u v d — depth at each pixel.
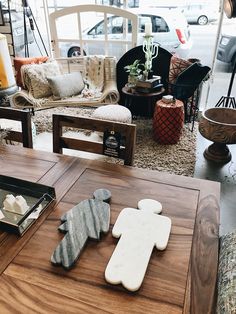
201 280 0.67
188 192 0.98
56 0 3.52
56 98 3.10
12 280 0.66
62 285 0.65
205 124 2.36
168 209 0.89
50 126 3.20
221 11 2.79
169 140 2.76
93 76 3.33
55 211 0.89
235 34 3.34
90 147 1.27
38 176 1.07
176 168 2.38
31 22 3.65
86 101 3.03
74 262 0.70
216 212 0.88
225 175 2.33
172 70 3.01
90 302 0.61
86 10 3.31
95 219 0.83
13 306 0.60
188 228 0.82
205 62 3.58
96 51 3.61
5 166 1.14
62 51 3.73
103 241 0.77
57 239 0.78
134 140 1.18
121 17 3.30
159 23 3.45
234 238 0.97
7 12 3.42
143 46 3.03
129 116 2.67
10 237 0.79
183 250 0.75
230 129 2.25
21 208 0.86
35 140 2.84
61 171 1.10
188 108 3.12
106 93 3.00
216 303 0.77
